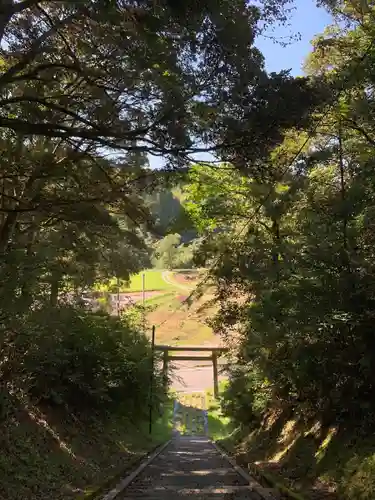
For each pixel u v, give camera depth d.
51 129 6.14
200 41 6.28
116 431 19.19
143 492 9.20
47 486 8.70
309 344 8.32
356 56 9.40
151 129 6.42
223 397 21.80
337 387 8.45
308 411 11.57
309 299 7.44
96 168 9.20
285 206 10.20
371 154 8.62
